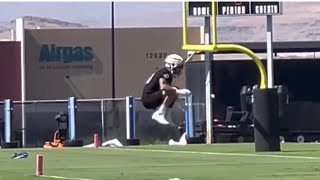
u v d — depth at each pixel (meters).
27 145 135.00
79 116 140.12
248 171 62.22
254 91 86.31
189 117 121.38
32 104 146.88
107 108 137.12
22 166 72.06
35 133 145.00
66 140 121.31
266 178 56.59
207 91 124.50
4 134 126.88
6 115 124.44
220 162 72.38
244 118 130.88
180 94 58.38
